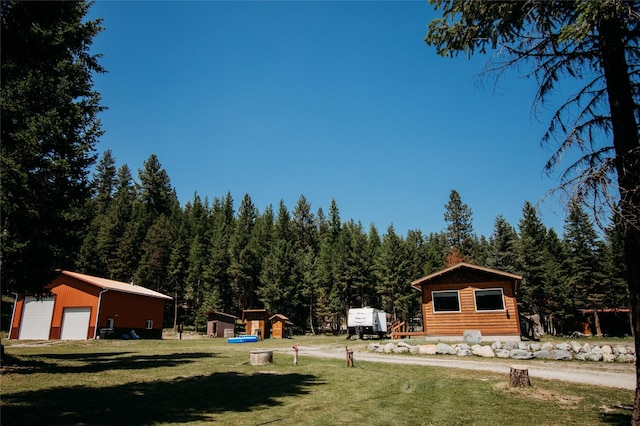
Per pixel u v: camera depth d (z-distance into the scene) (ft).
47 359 54.13
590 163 20.94
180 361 53.67
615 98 20.02
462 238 218.18
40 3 18.21
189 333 159.63
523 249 142.41
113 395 29.35
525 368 32.65
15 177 46.91
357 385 33.91
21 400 26.91
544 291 136.05
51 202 51.85
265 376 39.22
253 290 207.41
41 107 50.75
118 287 114.52
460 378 37.40
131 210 253.85
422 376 38.81
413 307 181.98
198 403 26.84
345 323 217.97
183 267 199.11
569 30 17.25
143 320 122.93
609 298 137.08
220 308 179.73
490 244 167.22
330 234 271.90
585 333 146.20
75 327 106.63
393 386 33.37
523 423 22.40
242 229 249.75
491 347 55.77
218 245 212.23
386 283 184.24
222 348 79.51
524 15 21.22
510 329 65.92
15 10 17.92
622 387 32.96
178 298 198.90
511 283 67.87
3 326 129.39
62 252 54.70
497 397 28.94
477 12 21.89
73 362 52.03
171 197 333.21
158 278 197.98
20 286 51.39
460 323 69.21
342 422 22.34
